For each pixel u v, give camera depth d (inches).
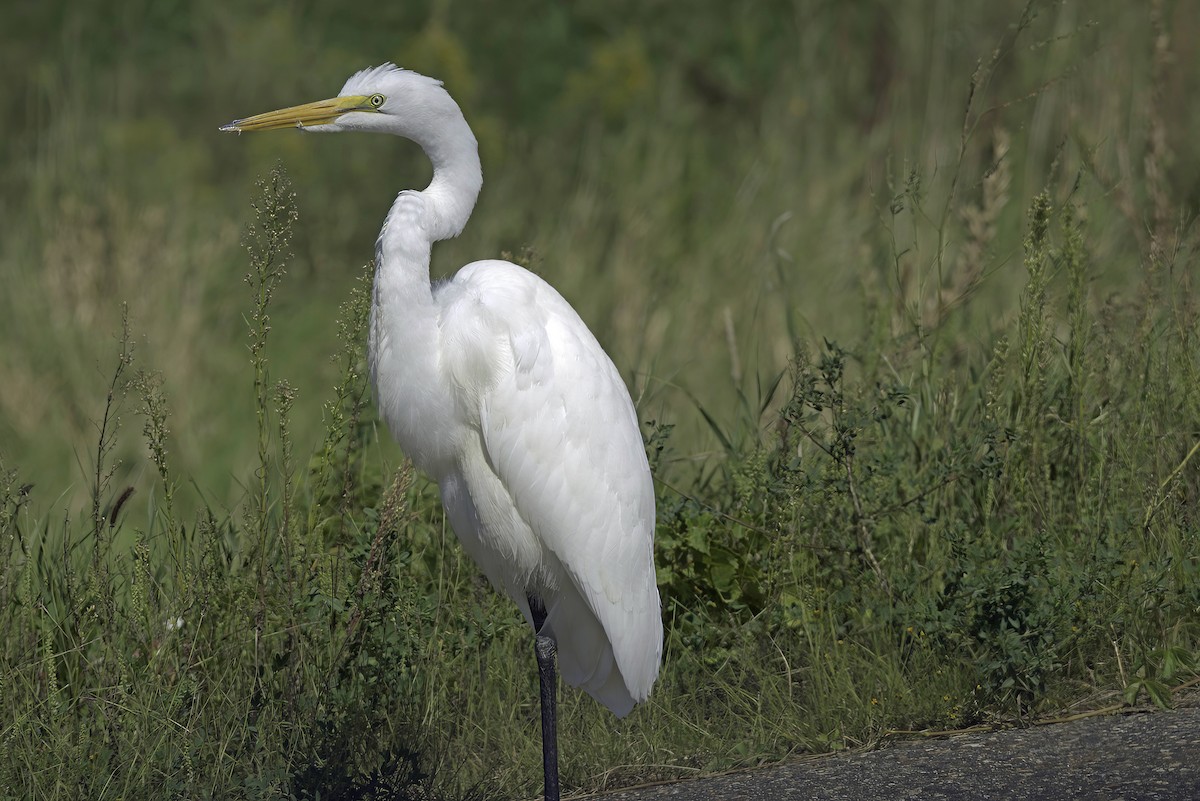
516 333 283.1
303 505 360.2
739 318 590.2
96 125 745.6
